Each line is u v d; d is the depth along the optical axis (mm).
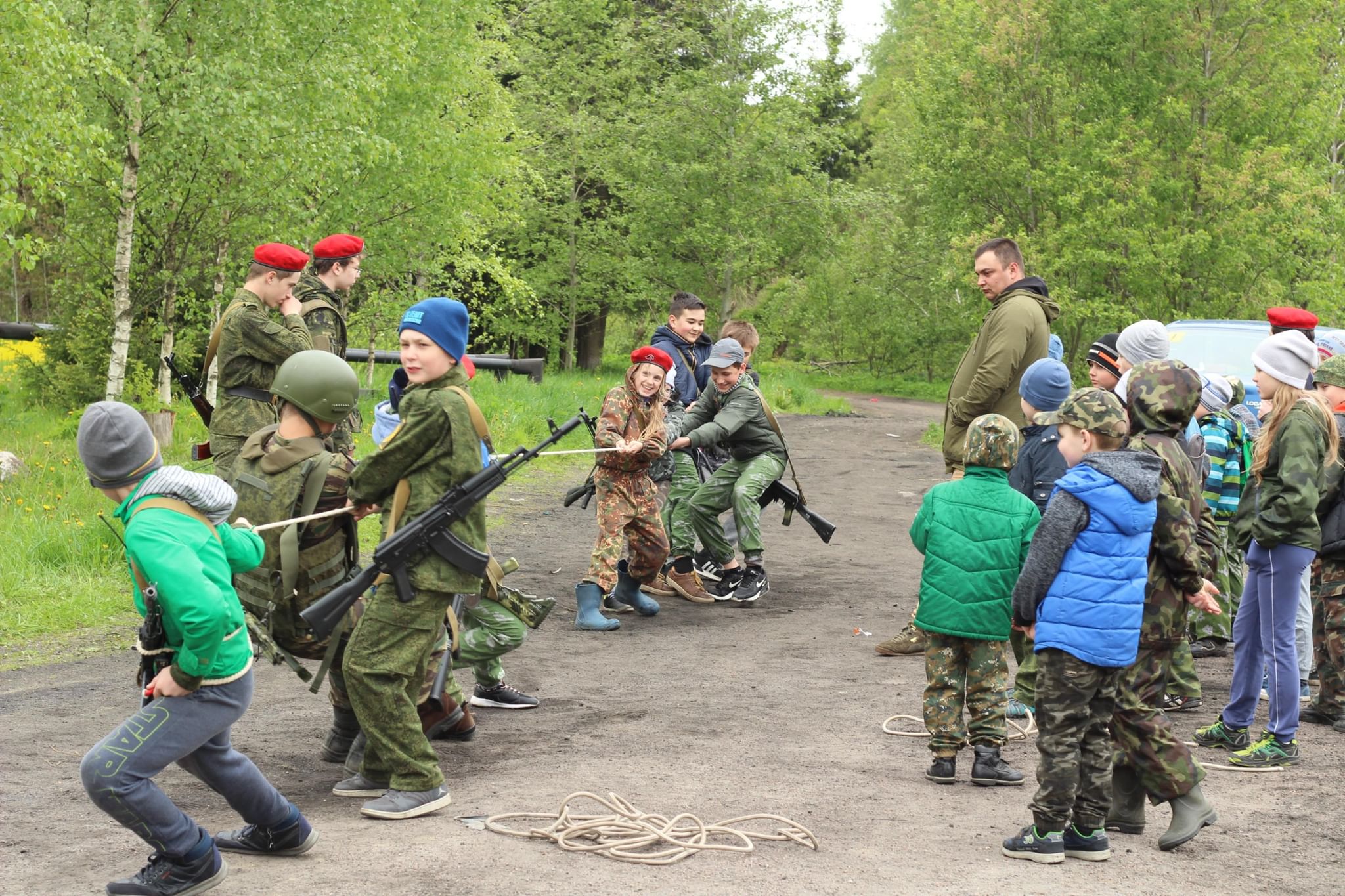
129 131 14672
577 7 36250
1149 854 4371
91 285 17594
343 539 4664
